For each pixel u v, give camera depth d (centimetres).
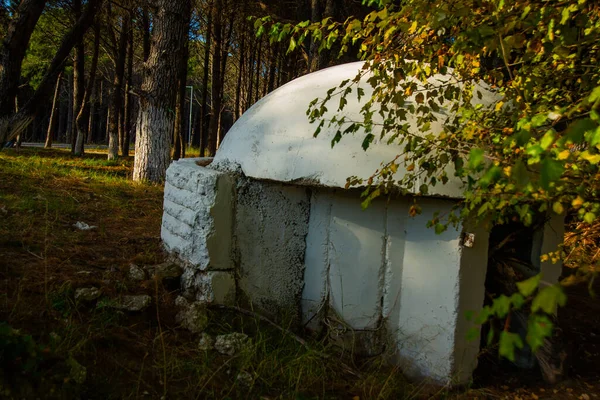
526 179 146
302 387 344
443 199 374
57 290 370
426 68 288
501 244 402
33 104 530
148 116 946
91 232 526
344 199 428
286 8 1535
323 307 442
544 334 121
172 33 948
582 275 171
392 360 408
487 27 227
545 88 286
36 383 256
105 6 1545
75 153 1738
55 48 1936
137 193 791
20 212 536
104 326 347
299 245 459
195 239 423
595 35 237
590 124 134
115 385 297
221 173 418
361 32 283
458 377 374
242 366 345
